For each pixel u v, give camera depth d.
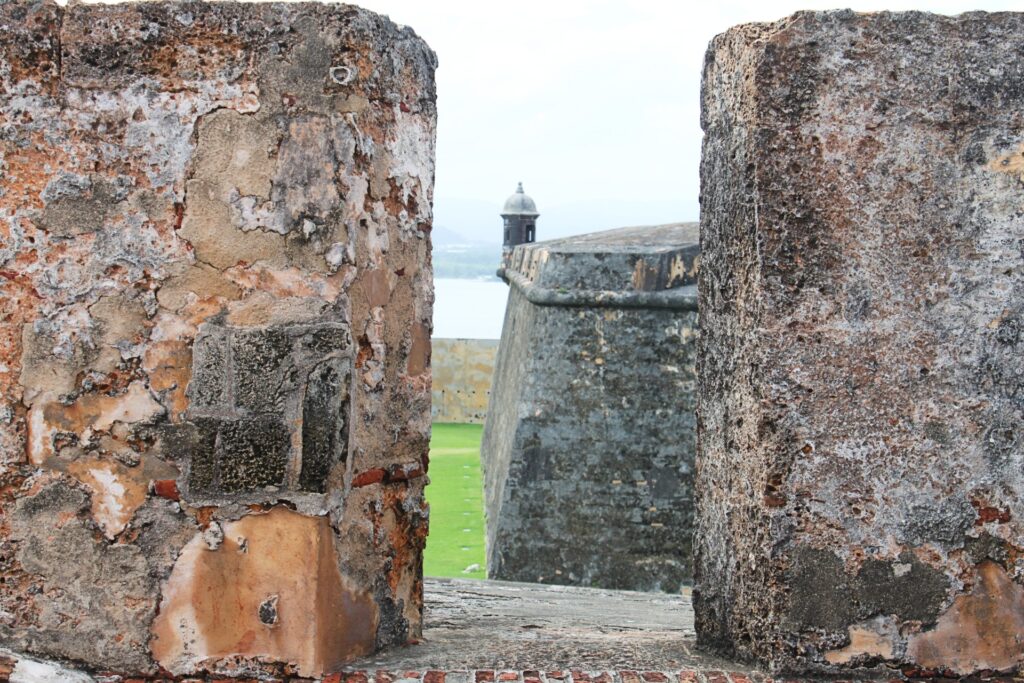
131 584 3.57
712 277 4.15
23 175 3.54
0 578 3.62
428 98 4.06
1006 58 3.72
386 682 3.55
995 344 3.74
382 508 3.89
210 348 3.51
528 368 11.55
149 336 3.53
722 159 4.02
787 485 3.70
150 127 3.50
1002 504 3.74
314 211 3.48
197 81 3.49
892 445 3.71
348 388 3.52
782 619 3.70
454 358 22.98
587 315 11.40
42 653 3.61
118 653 3.58
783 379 3.69
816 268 3.69
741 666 3.83
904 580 3.72
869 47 3.68
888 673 3.73
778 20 3.79
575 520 11.21
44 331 3.55
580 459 11.28
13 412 3.58
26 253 3.54
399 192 3.84
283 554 3.54
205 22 3.48
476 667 3.72
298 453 3.51
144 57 3.50
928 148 3.70
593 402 11.34
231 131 3.49
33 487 3.59
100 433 3.56
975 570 3.74
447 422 23.03
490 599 6.50
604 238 12.80
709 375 4.19
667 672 3.72
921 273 3.71
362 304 3.64
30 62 3.51
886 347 3.71
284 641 3.55
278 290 3.50
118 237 3.52
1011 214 3.73
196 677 3.57
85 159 3.52
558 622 5.19
